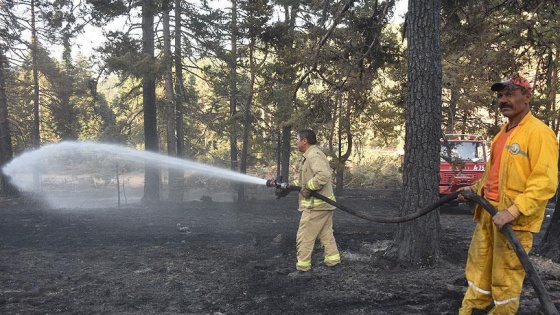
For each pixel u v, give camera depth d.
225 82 16.88
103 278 5.49
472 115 15.30
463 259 6.03
